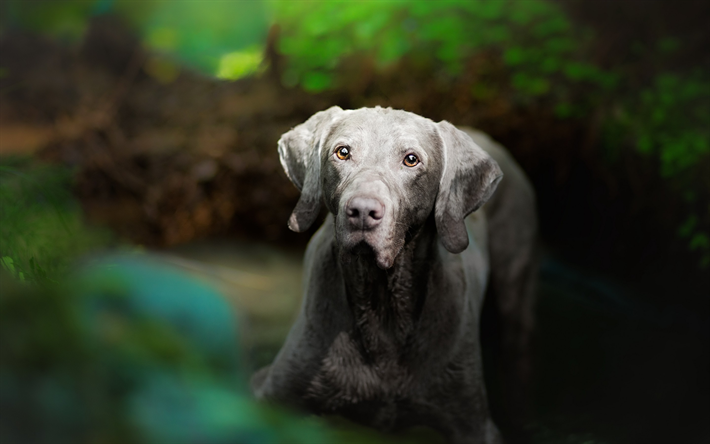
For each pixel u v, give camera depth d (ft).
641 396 5.27
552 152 7.55
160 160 8.17
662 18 7.73
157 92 10.78
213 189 7.91
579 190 7.46
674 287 6.38
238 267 6.73
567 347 5.82
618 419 5.08
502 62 8.08
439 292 3.94
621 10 7.98
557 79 7.76
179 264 6.62
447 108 8.08
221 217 7.78
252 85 9.94
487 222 4.86
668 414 5.09
